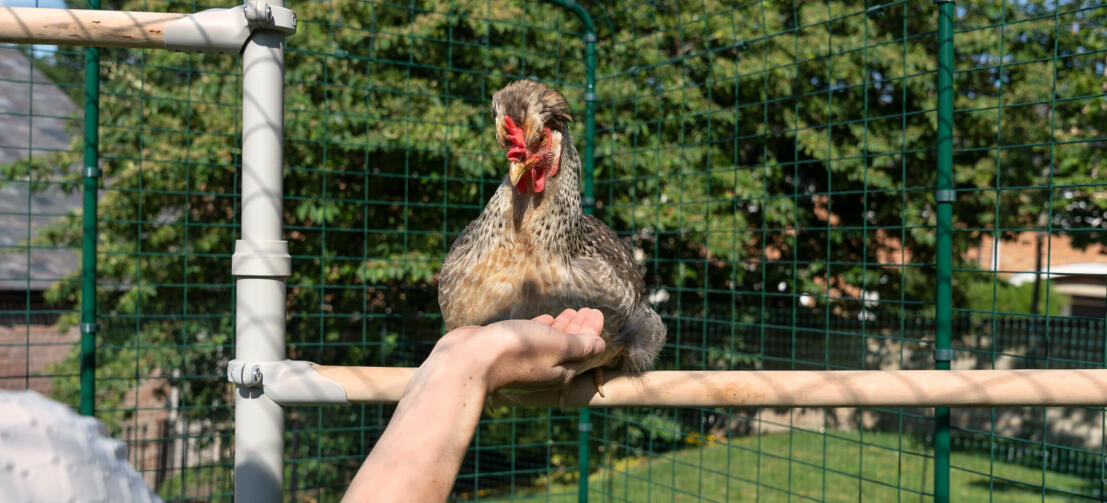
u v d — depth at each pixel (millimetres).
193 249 8156
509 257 2504
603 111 7832
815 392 2098
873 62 8938
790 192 10250
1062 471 9250
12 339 8047
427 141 7500
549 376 1038
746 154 9336
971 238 10219
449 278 2699
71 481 502
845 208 10625
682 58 5148
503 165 7758
